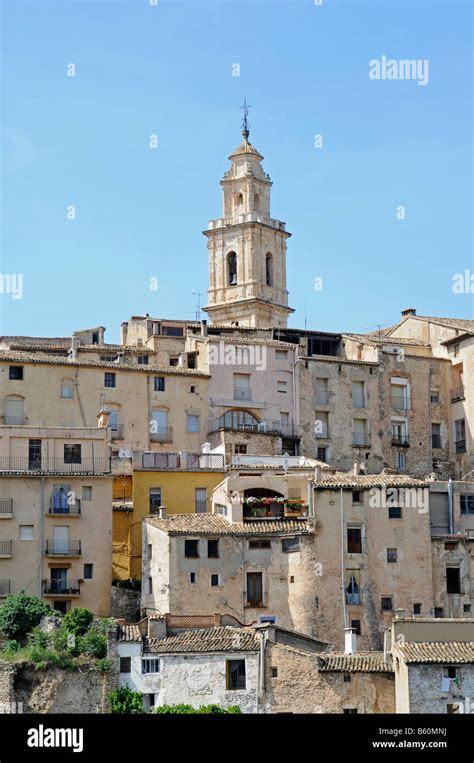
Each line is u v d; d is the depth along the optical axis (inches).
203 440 5639.8
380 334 6437.0
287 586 4601.4
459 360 6053.2
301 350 5910.4
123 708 3966.5
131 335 6382.9
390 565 4694.9
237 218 6988.2
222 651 4045.3
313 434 5787.4
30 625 4252.0
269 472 5108.3
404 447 5910.4
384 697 3956.7
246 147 7145.7
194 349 5846.5
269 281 7007.9
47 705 4003.4
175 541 4562.0
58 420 5408.5
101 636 4126.5
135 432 5521.7
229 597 4562.0
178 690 4030.5
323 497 4690.0
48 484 4795.8
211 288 6988.2
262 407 5748.0
